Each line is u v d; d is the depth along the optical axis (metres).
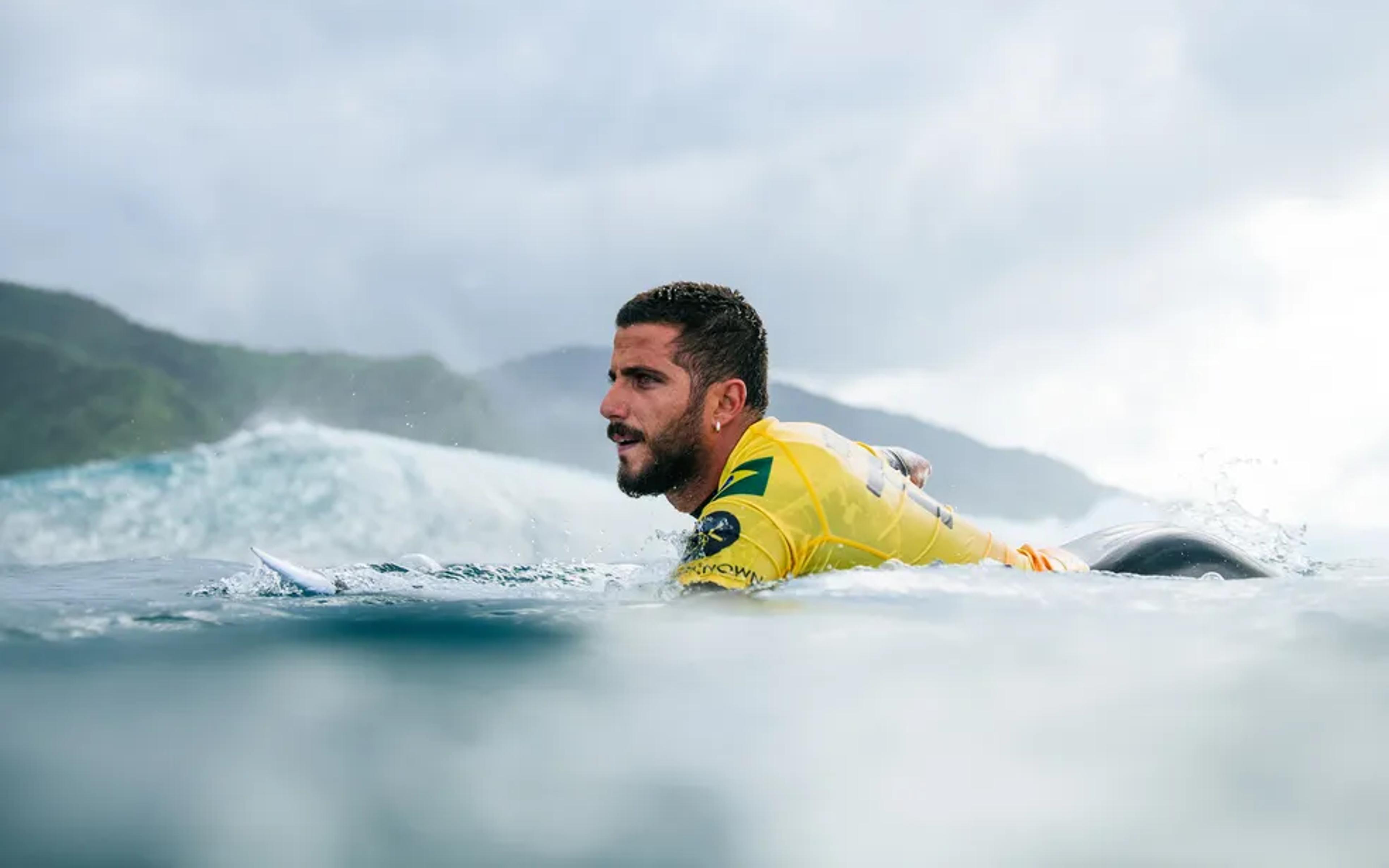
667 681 1.55
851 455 3.25
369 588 3.05
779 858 0.95
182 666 1.72
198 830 1.03
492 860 0.96
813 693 1.48
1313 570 4.03
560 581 3.40
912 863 0.94
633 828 1.01
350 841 1.00
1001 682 1.52
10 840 1.01
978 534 3.47
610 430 3.50
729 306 3.46
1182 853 0.96
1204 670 1.58
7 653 1.81
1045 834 1.00
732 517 2.94
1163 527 3.90
